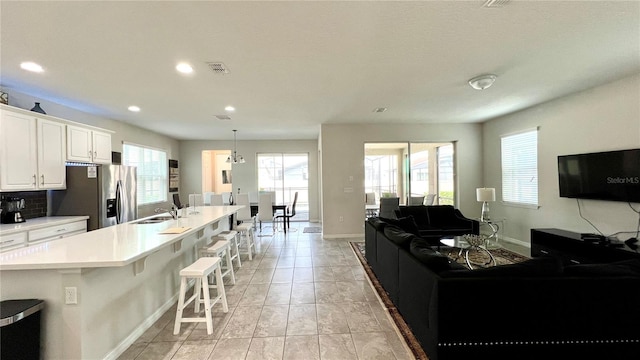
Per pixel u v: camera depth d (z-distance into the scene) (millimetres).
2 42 2268
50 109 4047
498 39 2373
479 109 4949
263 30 2150
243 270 4070
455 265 2156
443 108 4840
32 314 1698
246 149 8469
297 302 3002
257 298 3115
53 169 3723
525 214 5078
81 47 2373
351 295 3166
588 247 3529
